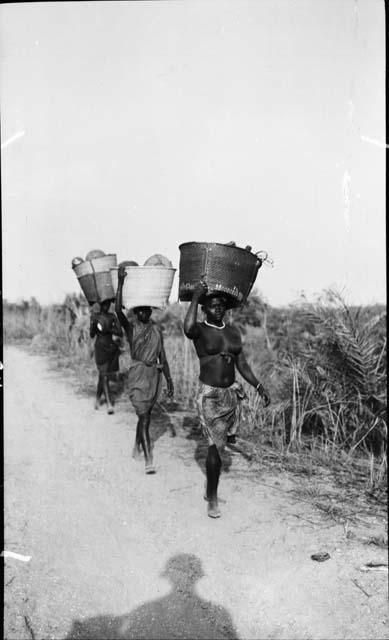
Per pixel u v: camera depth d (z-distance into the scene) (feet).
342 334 18.06
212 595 10.34
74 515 13.71
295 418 19.27
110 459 18.26
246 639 9.14
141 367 17.08
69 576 10.93
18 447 19.58
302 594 10.28
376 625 9.29
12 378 34.35
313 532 12.69
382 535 12.38
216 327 14.02
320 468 16.90
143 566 11.35
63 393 29.66
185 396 26.35
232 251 12.93
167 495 15.12
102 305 24.84
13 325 61.21
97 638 9.13
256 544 12.20
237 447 19.17
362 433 18.17
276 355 24.85
